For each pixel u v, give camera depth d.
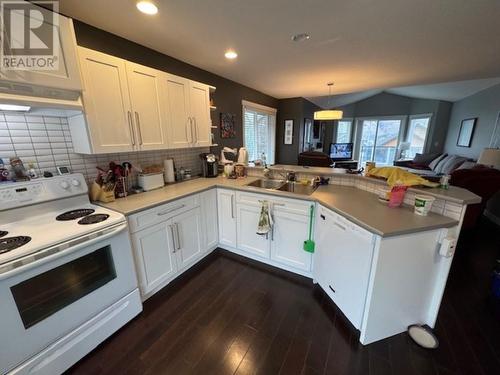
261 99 4.58
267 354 1.40
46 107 1.35
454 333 1.54
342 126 8.73
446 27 1.86
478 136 5.02
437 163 5.68
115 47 1.96
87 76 1.53
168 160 2.47
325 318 1.67
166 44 2.16
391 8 1.57
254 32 1.92
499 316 1.67
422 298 1.50
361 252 1.37
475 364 1.33
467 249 2.67
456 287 2.01
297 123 5.26
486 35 2.01
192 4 1.50
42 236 1.21
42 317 1.16
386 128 8.17
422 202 1.42
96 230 1.34
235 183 2.50
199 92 2.47
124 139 1.81
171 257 2.01
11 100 1.17
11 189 1.40
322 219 1.82
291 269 2.23
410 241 1.30
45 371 1.19
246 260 2.46
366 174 2.12
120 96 1.74
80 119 1.59
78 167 1.82
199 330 1.58
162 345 1.47
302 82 3.74
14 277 1.04
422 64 2.84
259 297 1.90
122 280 1.55
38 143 1.59
